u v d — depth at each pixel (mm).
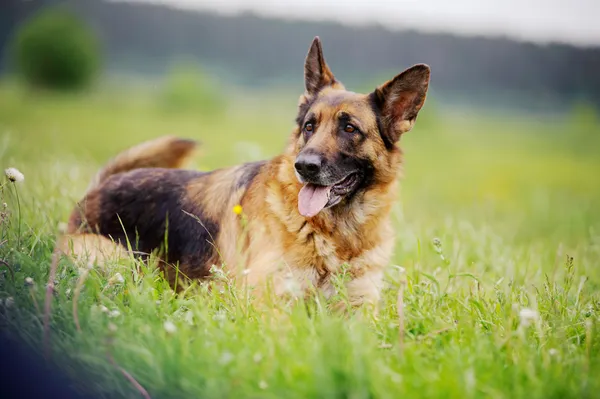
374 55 52906
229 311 4145
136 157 6074
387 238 5070
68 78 45500
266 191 4910
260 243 4770
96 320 3574
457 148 32469
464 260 5977
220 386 3111
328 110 4934
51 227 5262
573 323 4301
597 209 13398
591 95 51031
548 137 39969
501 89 52781
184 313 4074
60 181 7234
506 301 4477
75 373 3268
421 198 13516
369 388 3072
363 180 4961
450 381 3143
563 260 6422
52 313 3666
